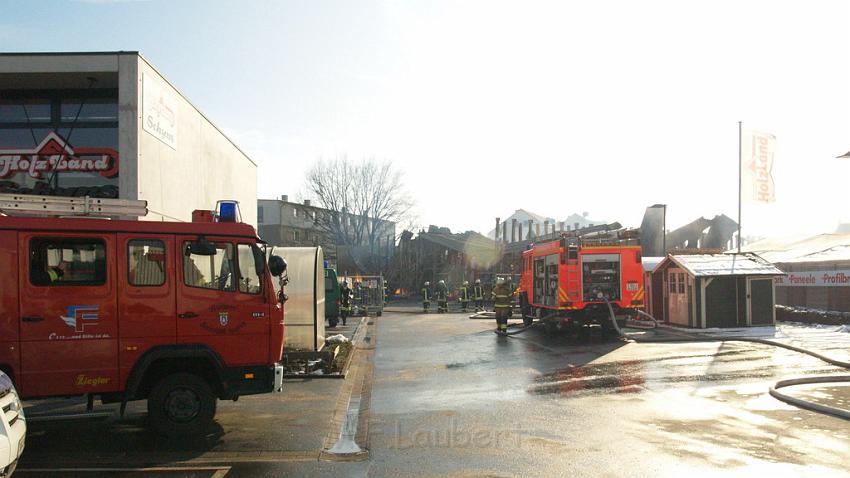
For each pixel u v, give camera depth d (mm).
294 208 67062
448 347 17047
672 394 9680
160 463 6543
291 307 14289
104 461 6625
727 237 47219
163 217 15453
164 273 7715
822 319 20703
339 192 58969
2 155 14758
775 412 8375
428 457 6617
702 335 17781
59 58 13938
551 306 18953
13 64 13906
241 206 24578
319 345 14891
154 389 7586
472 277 55250
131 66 13852
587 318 18016
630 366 12539
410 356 15344
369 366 13883
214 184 20328
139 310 7574
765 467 6008
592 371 12094
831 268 25047
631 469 6039
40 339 7289
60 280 7426
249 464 6488
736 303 20000
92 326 7426
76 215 7902
